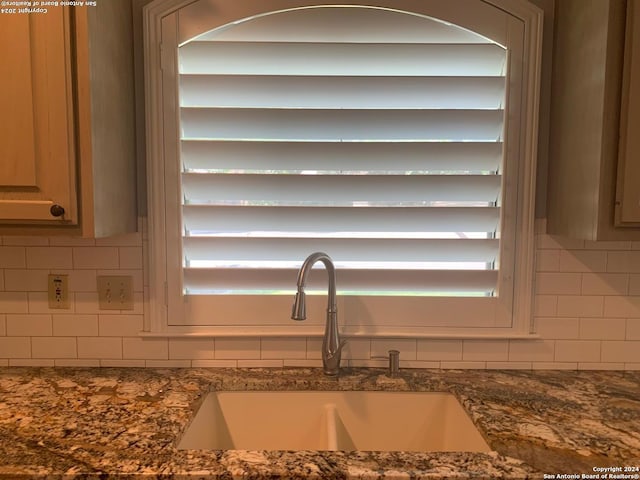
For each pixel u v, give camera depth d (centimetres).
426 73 150
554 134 150
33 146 119
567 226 141
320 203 154
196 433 128
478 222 153
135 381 143
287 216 151
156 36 147
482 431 113
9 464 95
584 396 133
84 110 120
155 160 150
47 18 118
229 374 150
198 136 151
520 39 148
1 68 118
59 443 104
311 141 149
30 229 123
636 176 122
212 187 152
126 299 155
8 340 156
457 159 150
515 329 155
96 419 116
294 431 147
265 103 150
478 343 157
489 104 151
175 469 94
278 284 154
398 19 146
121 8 141
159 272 153
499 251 153
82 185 122
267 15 147
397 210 150
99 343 156
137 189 152
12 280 155
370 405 146
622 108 122
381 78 146
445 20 147
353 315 156
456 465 96
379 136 150
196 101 150
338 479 93
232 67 150
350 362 156
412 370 155
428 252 153
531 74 149
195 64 149
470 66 150
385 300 155
